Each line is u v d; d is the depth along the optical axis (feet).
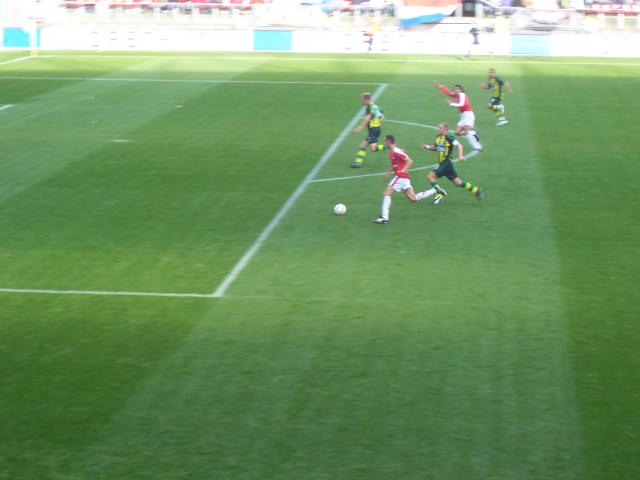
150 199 62.08
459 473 29.55
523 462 30.09
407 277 46.93
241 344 39.01
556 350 38.17
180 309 42.91
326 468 29.86
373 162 72.74
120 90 104.88
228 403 34.04
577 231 54.85
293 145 78.13
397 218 57.88
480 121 88.69
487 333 39.91
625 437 31.40
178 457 30.55
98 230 55.47
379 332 40.11
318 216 58.29
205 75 115.96
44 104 97.04
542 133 82.89
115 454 30.78
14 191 64.18
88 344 39.19
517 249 51.55
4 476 29.55
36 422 32.81
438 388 35.04
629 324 40.73
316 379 35.83
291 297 44.27
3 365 37.24
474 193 60.49
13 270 48.62
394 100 98.99
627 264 48.83
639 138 80.48
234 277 47.09
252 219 57.57
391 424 32.50
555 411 33.19
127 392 34.91
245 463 30.19
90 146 77.56
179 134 82.12
